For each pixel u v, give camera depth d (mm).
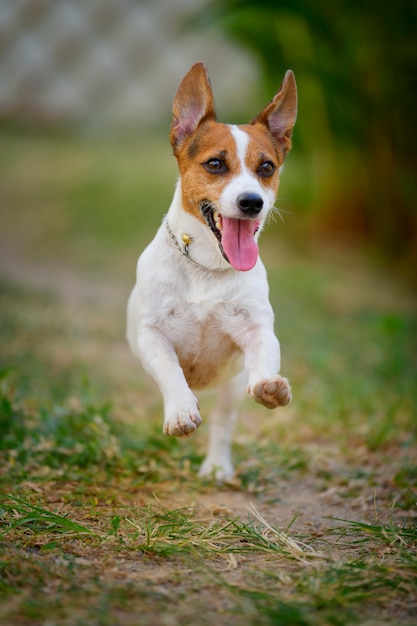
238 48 17422
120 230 18422
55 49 25281
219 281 5766
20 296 13375
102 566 4488
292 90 6312
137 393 9383
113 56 25594
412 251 16625
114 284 15344
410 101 15547
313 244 17984
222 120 23125
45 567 4363
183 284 5793
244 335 5801
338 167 17609
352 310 14023
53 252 17266
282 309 13617
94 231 18391
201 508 5844
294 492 6461
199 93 6109
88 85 25844
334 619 3914
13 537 4801
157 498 5871
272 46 16125
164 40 25391
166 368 5523
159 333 5797
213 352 5961
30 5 24609
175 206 5980
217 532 5105
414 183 16078
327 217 18406
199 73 6070
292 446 7742
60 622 3775
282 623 3846
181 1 25094
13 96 25641
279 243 18047
